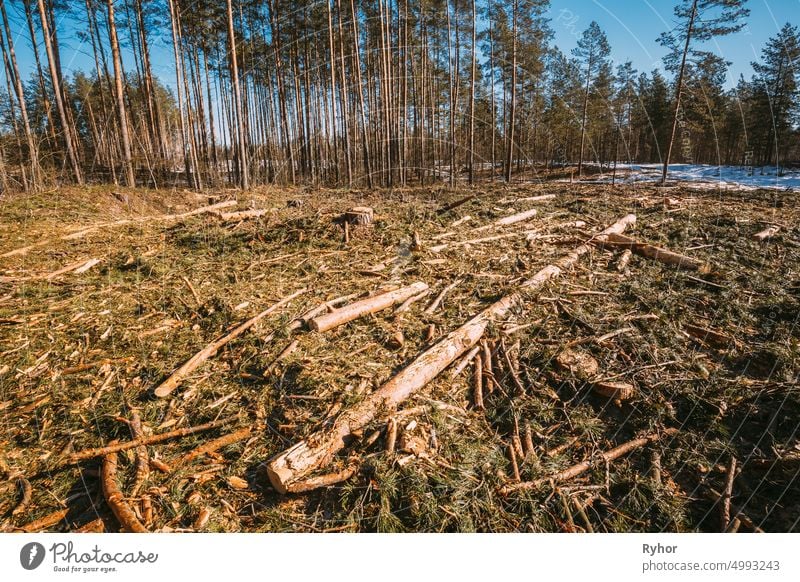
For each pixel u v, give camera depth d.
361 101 16.98
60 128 14.30
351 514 2.19
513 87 15.77
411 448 2.49
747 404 2.94
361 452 2.48
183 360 3.36
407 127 21.45
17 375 3.18
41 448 2.59
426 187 15.93
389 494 2.27
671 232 6.70
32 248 5.80
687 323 3.92
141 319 3.98
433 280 4.81
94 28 14.47
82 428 2.73
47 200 8.38
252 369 3.23
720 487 2.41
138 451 2.53
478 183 17.02
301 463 2.33
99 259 5.55
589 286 4.70
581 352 3.45
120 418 2.76
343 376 3.03
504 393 3.04
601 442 2.73
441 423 2.72
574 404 3.00
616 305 4.26
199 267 5.27
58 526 2.15
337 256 5.57
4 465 2.46
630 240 5.99
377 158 19.66
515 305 4.11
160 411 2.86
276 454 2.50
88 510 2.24
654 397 3.00
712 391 3.06
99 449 2.51
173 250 5.96
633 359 3.40
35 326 3.82
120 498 2.22
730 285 4.65
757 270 5.15
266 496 2.31
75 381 3.14
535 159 27.80
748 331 3.81
